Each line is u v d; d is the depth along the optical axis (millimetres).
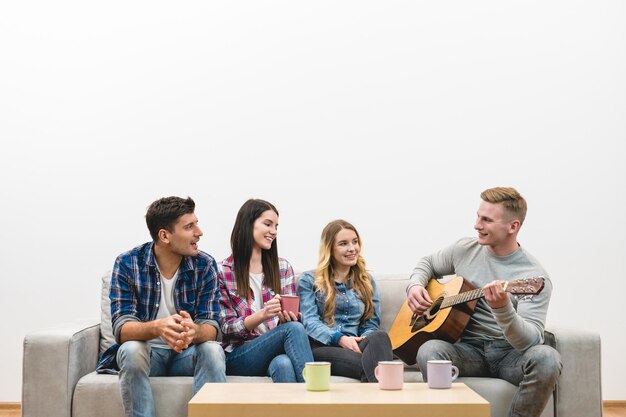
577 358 2764
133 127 4246
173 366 2828
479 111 4301
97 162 4227
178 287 2838
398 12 4336
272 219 3096
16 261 4188
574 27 4348
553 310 4273
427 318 2971
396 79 4309
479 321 2914
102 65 4266
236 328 2900
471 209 4262
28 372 2693
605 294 4281
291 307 2826
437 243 4246
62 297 4176
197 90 4270
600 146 4324
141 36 4289
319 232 4234
